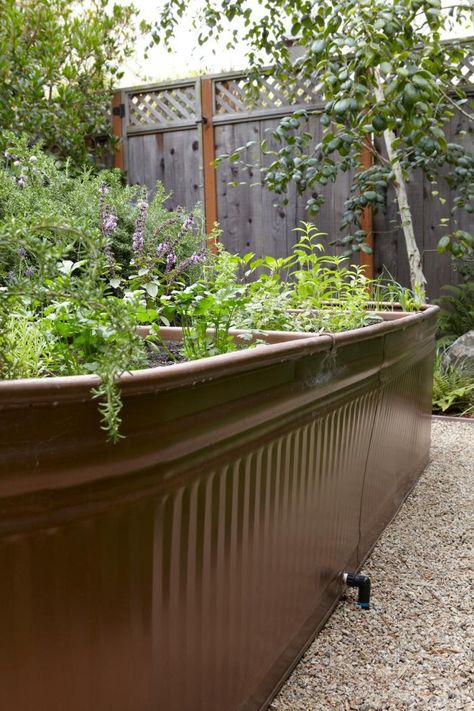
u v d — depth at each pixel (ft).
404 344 8.09
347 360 5.79
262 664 4.59
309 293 8.59
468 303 16.42
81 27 19.97
